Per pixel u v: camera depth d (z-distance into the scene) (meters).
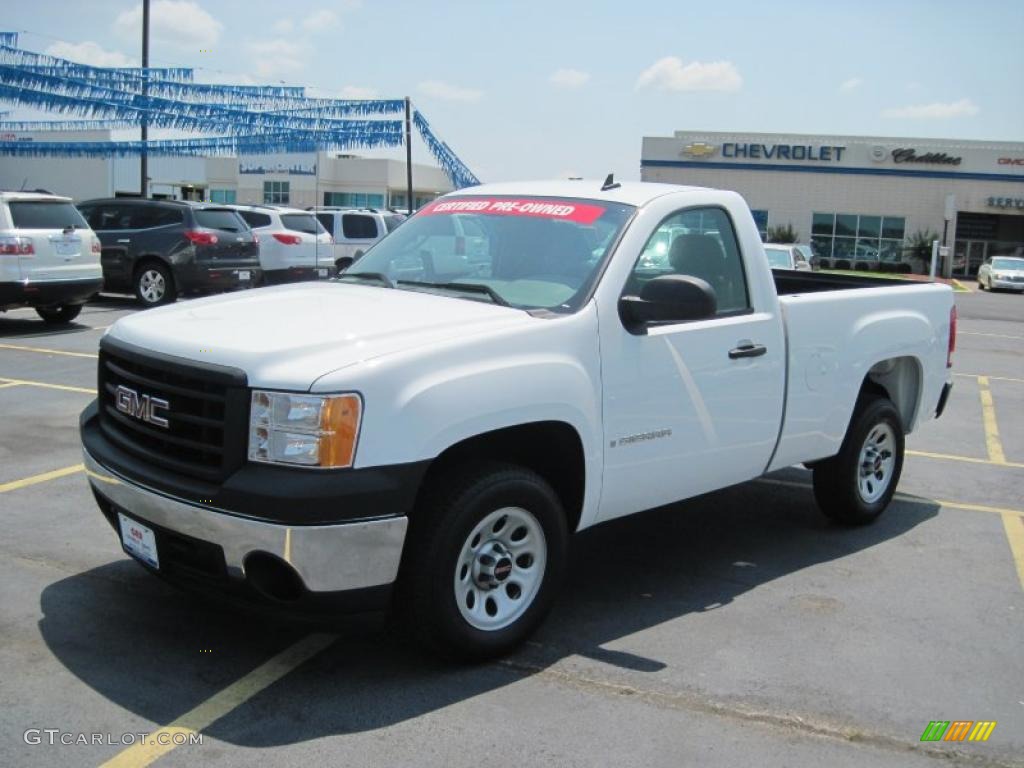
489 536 4.07
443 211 5.37
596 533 6.08
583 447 4.30
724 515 6.55
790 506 6.81
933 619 4.84
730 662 4.26
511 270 4.72
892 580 5.38
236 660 4.09
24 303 13.11
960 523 6.52
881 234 49.62
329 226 22.34
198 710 3.68
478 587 4.07
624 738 3.59
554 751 3.48
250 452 3.60
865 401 6.22
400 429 3.63
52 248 13.29
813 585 5.26
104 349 4.30
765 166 50.16
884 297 6.17
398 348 3.77
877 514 6.42
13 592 4.71
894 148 48.69
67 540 5.45
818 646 4.47
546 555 4.25
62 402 9.07
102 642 4.21
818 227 50.19
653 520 6.39
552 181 5.43
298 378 3.56
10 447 7.43
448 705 3.77
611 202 4.88
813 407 5.59
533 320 4.20
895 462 6.47
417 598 3.84
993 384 12.75
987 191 48.00
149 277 16.89
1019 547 6.03
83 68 18.84
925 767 3.50
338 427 3.53
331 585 3.58
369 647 4.25
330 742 3.48
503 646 4.12
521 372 4.01
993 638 4.63
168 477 3.78
